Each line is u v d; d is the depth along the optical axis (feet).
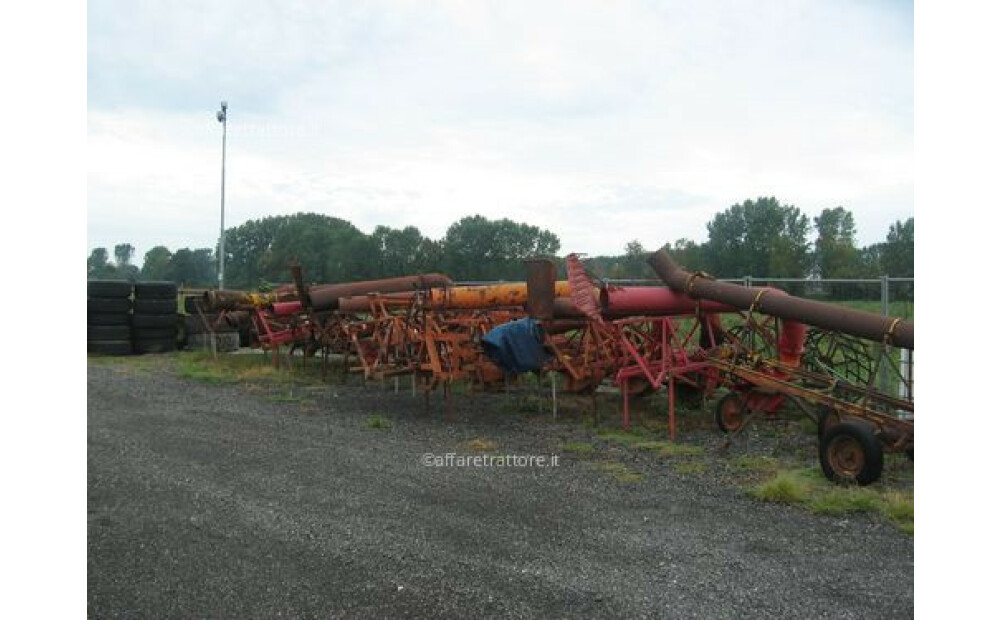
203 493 22.53
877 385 37.88
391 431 32.91
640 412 37.78
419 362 37.65
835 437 24.38
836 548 18.11
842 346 38.09
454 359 37.60
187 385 46.68
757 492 22.44
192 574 16.55
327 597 15.37
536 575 16.39
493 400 41.88
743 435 31.73
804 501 21.97
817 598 15.30
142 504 21.44
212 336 61.52
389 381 49.24
